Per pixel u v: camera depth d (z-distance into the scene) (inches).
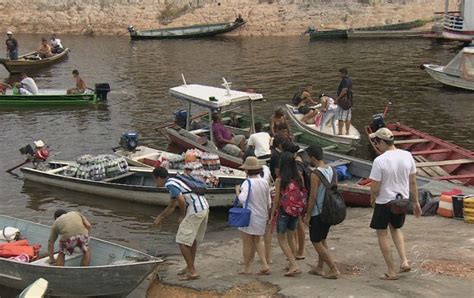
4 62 1438.2
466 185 612.4
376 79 1350.9
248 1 2409.0
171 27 2364.7
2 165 752.3
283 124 641.6
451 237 463.2
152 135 889.5
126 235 550.0
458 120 970.7
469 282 368.8
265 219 409.1
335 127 797.2
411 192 371.2
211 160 634.2
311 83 1307.8
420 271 390.9
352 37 2070.6
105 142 858.8
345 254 442.6
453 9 2246.6
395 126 842.8
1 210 609.6
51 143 854.5
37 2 2519.7
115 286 402.0
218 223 576.1
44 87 1285.7
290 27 2287.2
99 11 2466.8
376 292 359.6
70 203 627.8
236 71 1481.3
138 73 1457.9
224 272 435.2
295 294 369.1
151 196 605.0
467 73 1182.9
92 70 1502.2
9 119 990.4
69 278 399.5
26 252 436.5
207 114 858.1
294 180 390.0
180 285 416.8
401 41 1994.3
